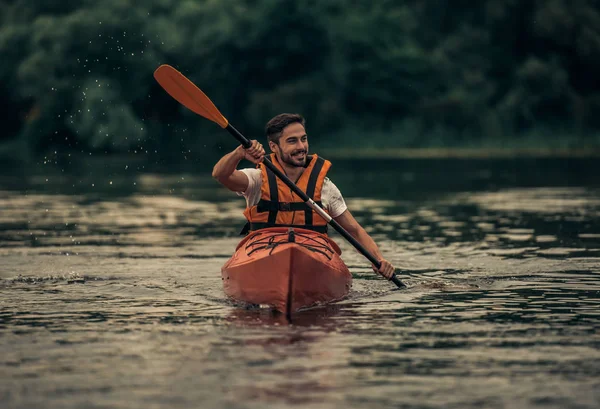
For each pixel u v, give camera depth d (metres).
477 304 7.83
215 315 7.34
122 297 8.30
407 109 64.38
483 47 66.12
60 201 20.89
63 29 49.66
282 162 8.48
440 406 4.77
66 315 7.39
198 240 13.20
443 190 23.41
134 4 52.44
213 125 54.09
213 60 60.09
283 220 8.41
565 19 62.25
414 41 67.88
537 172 31.89
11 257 11.27
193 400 4.87
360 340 6.32
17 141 55.28
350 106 64.25
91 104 47.62
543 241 12.56
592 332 6.62
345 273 8.21
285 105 59.25
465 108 61.81
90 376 5.38
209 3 60.41
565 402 4.85
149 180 29.70
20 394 5.02
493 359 5.77
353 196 21.66
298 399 4.89
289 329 6.74
